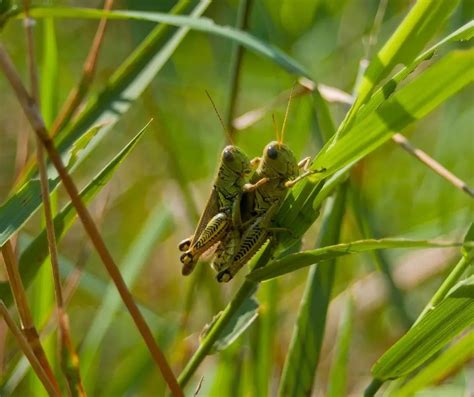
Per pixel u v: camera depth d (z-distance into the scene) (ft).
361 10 2.22
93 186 1.34
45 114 1.55
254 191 1.36
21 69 2.23
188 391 1.65
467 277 1.29
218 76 2.26
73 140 1.42
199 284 1.66
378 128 1.23
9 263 1.30
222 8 2.30
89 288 1.70
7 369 1.52
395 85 1.26
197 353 1.36
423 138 2.09
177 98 2.23
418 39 1.26
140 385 1.67
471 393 1.54
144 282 2.00
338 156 1.25
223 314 1.33
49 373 1.30
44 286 1.52
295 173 1.34
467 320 1.27
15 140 2.26
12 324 1.26
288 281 1.90
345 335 1.54
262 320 1.53
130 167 2.24
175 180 1.78
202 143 2.16
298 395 1.43
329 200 1.44
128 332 1.89
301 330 1.42
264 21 2.20
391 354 1.30
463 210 1.83
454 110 1.90
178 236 1.95
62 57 2.30
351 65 2.15
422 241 1.22
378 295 1.80
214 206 1.40
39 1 1.84
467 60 1.18
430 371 1.38
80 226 2.14
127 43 2.39
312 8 2.21
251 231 1.33
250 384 1.54
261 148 2.10
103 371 1.86
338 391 1.53
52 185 1.35
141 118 2.26
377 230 1.69
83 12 1.38
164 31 1.46
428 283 1.83
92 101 1.44
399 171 2.02
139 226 2.16
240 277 1.76
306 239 1.95
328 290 1.42
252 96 2.19
